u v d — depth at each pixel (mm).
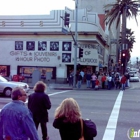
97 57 40250
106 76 33406
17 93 4672
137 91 28953
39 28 39312
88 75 32406
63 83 38594
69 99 4484
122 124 10984
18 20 40125
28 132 4457
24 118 4461
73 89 30766
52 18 39094
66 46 38719
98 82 30250
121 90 30234
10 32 40156
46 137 7895
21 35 40125
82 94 23641
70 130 4250
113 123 11141
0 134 4602
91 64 39375
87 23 38562
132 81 52594
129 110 14750
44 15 39344
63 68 38781
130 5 39719
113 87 32344
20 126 4469
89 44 39281
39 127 10047
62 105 4426
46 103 7719
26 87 20516
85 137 4270
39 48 39531
